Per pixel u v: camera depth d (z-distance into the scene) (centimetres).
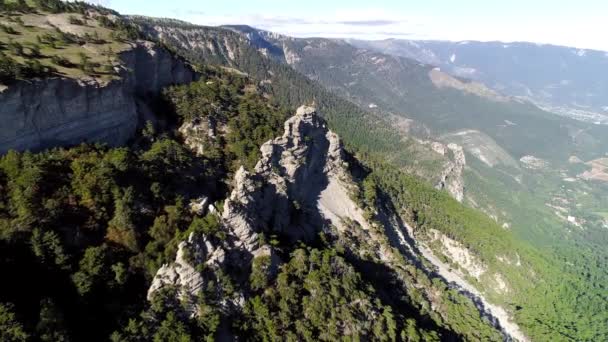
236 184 10444
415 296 12775
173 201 9412
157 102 14100
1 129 8138
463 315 13138
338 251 11988
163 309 7462
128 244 8012
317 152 14512
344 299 9569
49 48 11344
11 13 13638
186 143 12938
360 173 17825
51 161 8281
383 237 14038
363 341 9125
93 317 6906
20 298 6438
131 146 11525
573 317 17388
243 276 8825
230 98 16012
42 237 7000
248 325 8238
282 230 11350
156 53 14438
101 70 11094
